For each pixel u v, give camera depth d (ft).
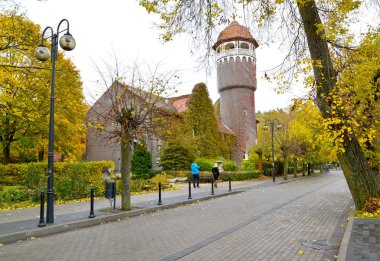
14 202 45.32
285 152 106.93
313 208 40.14
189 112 121.49
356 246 19.97
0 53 62.90
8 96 64.28
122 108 38.68
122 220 34.58
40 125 76.38
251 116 170.09
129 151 39.22
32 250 22.38
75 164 56.34
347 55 34.71
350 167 32.63
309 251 20.67
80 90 87.97
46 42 71.00
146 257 20.16
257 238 24.58
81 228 30.30
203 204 47.06
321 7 31.48
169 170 107.04
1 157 103.19
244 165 125.90
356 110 32.91
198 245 22.79
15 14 52.42
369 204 31.19
